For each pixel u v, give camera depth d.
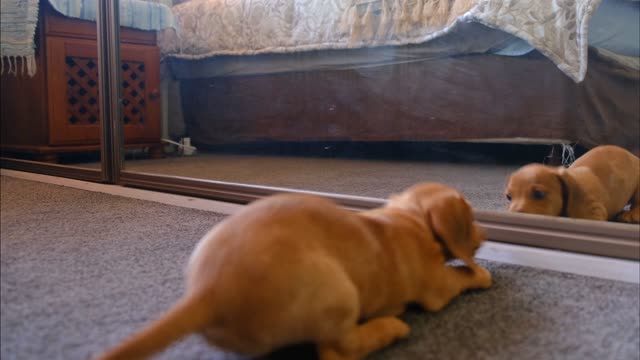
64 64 2.39
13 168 2.23
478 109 2.08
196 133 3.12
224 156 2.72
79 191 1.67
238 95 2.93
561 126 1.83
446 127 2.19
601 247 0.91
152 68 2.66
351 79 2.46
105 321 0.70
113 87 1.76
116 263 0.94
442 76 2.17
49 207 1.41
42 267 0.91
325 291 0.54
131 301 0.77
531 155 1.96
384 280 0.64
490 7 1.94
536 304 0.76
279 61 2.72
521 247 0.97
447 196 0.77
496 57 1.99
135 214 1.32
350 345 0.57
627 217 1.09
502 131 2.01
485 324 0.70
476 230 0.79
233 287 0.52
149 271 0.89
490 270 0.89
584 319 0.71
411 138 2.30
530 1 1.86
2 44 2.43
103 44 1.76
